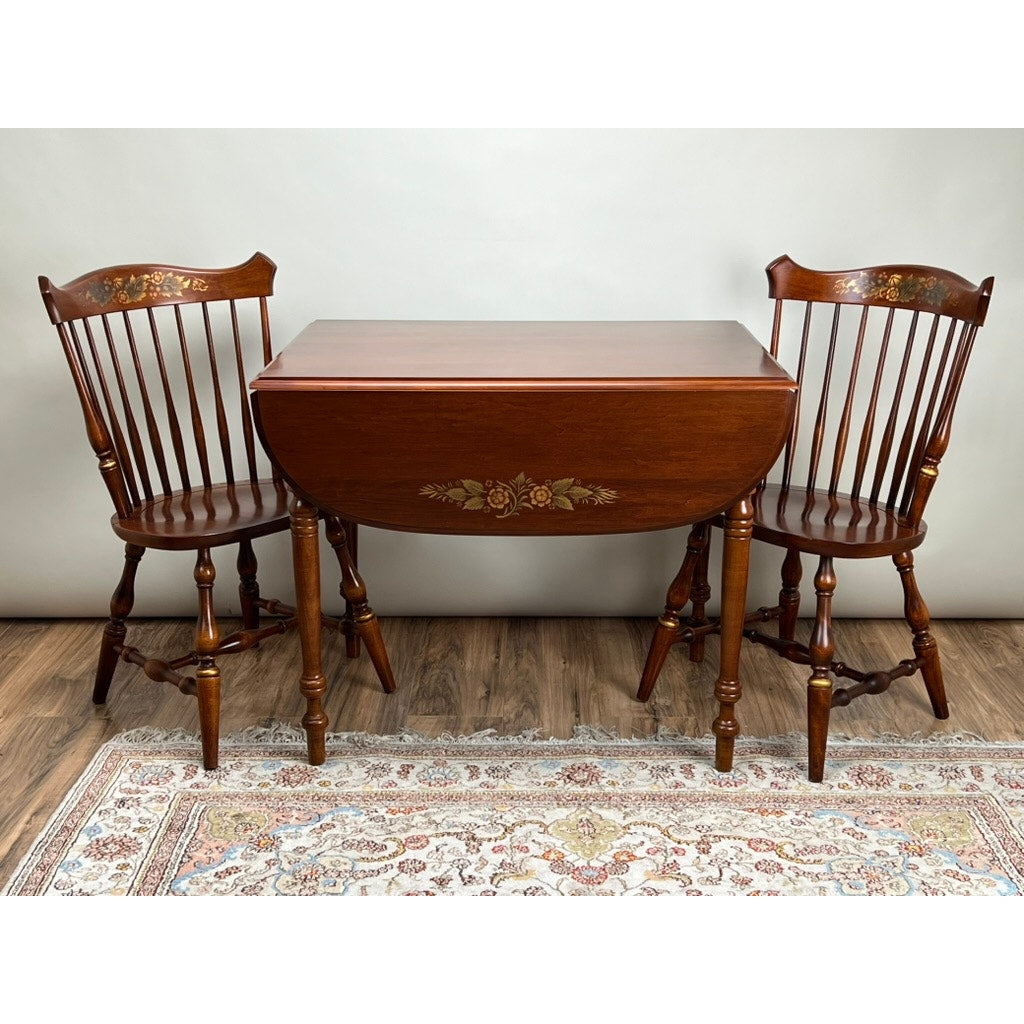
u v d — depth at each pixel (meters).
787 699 3.03
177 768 2.68
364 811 2.52
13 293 3.16
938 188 3.10
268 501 2.87
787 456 2.98
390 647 3.30
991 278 2.53
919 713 2.96
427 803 2.55
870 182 3.11
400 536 3.38
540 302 3.21
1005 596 3.45
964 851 2.38
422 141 3.07
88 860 2.33
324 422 2.39
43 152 3.06
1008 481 3.33
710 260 3.18
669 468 2.44
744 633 2.79
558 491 2.46
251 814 2.51
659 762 2.72
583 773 2.67
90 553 3.40
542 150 3.08
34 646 3.30
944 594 3.46
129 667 3.18
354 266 3.17
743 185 3.11
